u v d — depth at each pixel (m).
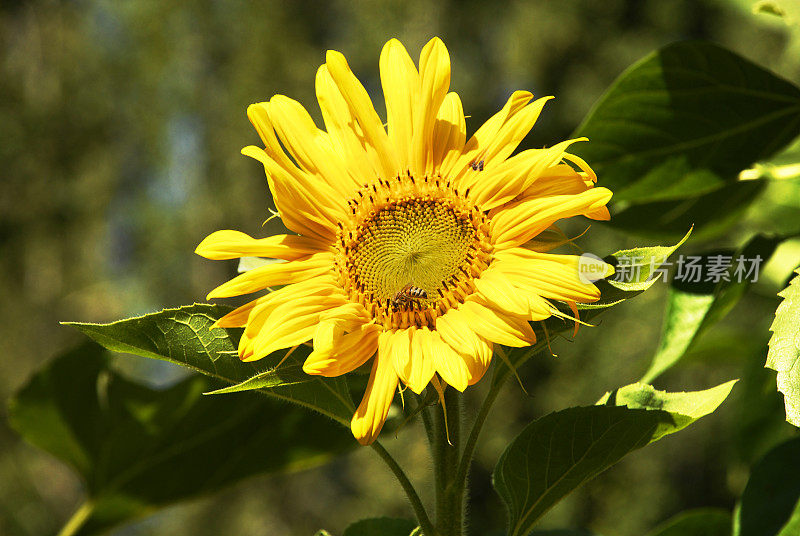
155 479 0.96
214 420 0.94
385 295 0.74
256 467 0.96
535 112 0.75
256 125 0.76
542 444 0.74
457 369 0.71
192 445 0.95
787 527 0.79
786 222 1.02
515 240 0.74
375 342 0.73
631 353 3.29
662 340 0.86
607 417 0.73
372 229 0.75
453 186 0.75
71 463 0.96
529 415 3.52
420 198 0.75
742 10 1.17
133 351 0.73
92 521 0.96
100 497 0.96
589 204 0.73
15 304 3.98
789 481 0.80
